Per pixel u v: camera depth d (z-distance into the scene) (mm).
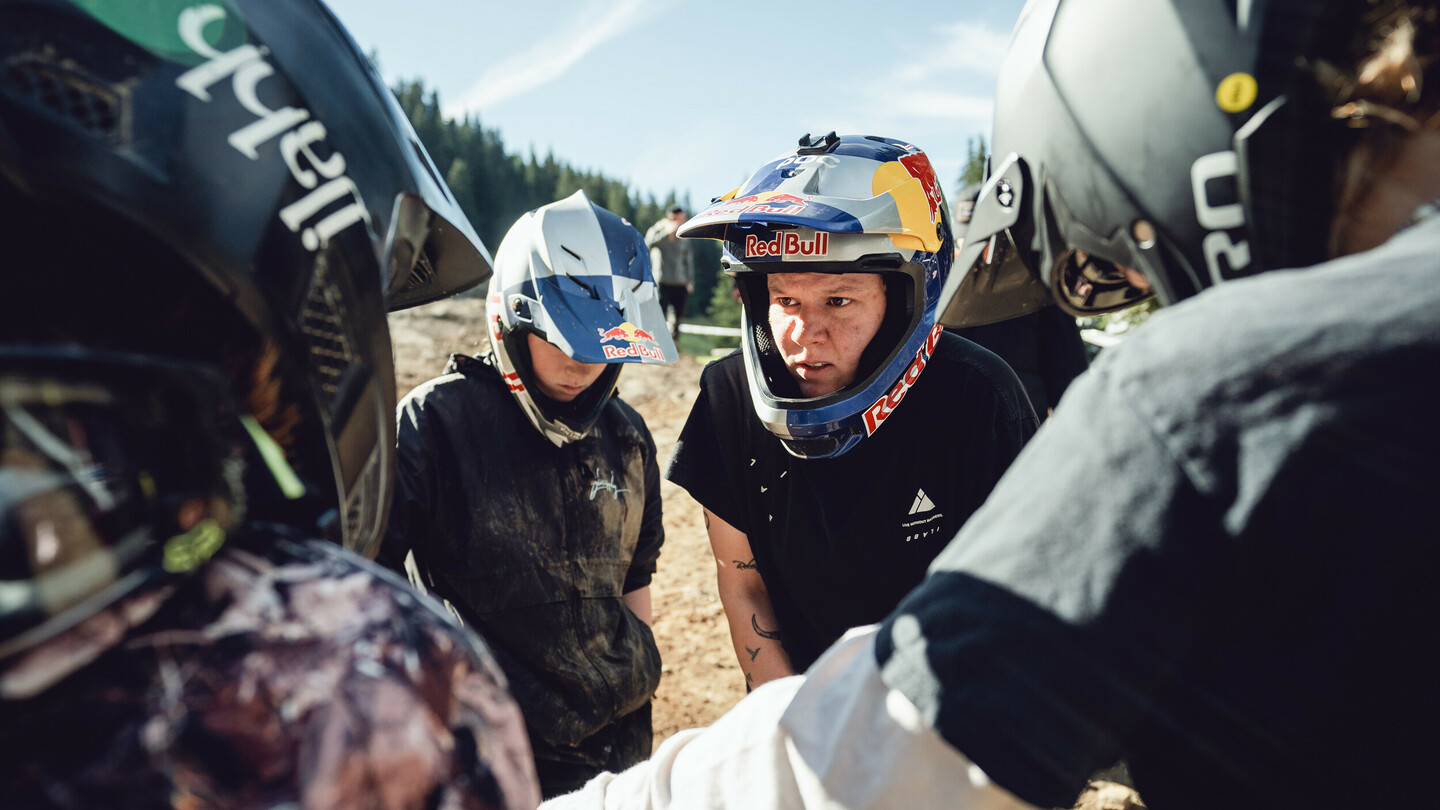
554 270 1610
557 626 1627
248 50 549
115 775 358
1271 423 444
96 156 444
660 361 1625
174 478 432
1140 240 663
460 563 1586
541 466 1644
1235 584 458
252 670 394
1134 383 488
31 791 352
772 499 1554
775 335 1439
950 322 984
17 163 420
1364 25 520
